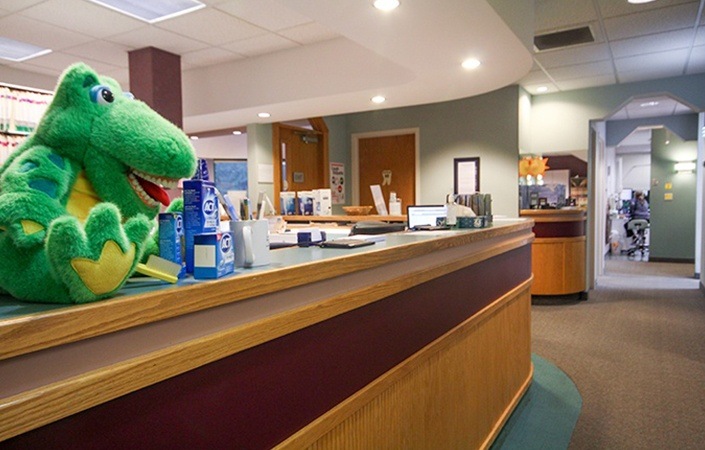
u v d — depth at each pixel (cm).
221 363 98
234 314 100
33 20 379
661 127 919
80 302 77
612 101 621
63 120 88
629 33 439
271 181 625
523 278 324
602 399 307
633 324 482
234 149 948
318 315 123
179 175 98
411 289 177
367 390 145
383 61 431
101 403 75
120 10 364
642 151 1329
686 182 935
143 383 81
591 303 582
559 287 584
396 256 160
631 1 369
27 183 81
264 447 109
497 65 385
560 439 258
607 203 1107
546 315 526
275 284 108
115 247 78
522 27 334
